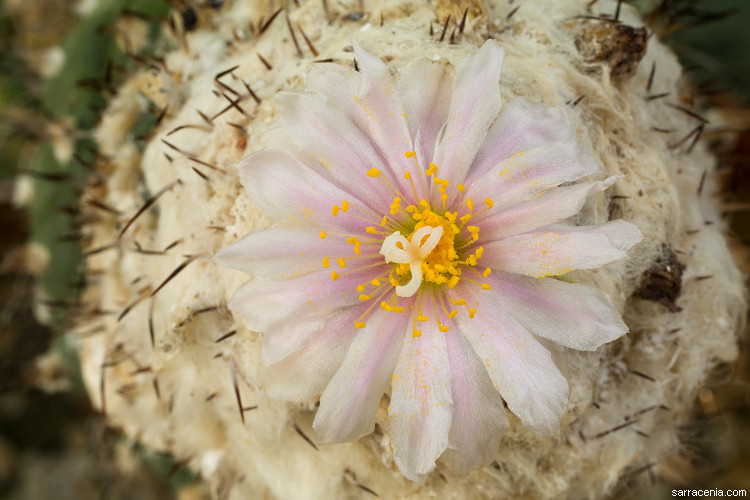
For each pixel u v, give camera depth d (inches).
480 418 2.9
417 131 3.0
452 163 2.9
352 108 2.9
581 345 2.8
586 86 3.4
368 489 3.4
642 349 3.6
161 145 3.5
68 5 5.6
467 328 2.8
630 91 3.6
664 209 3.5
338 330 2.9
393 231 3.0
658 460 4.1
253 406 3.3
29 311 6.3
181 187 3.4
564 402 2.8
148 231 3.6
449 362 2.8
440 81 3.0
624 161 3.4
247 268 2.8
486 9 3.4
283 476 3.5
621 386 3.6
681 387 3.8
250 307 2.8
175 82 3.7
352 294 2.9
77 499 6.3
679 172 3.8
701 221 3.9
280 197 2.9
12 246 6.1
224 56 3.7
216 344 3.3
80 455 6.5
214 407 3.5
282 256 2.8
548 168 2.8
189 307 3.2
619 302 3.3
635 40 3.5
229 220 3.3
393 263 2.9
